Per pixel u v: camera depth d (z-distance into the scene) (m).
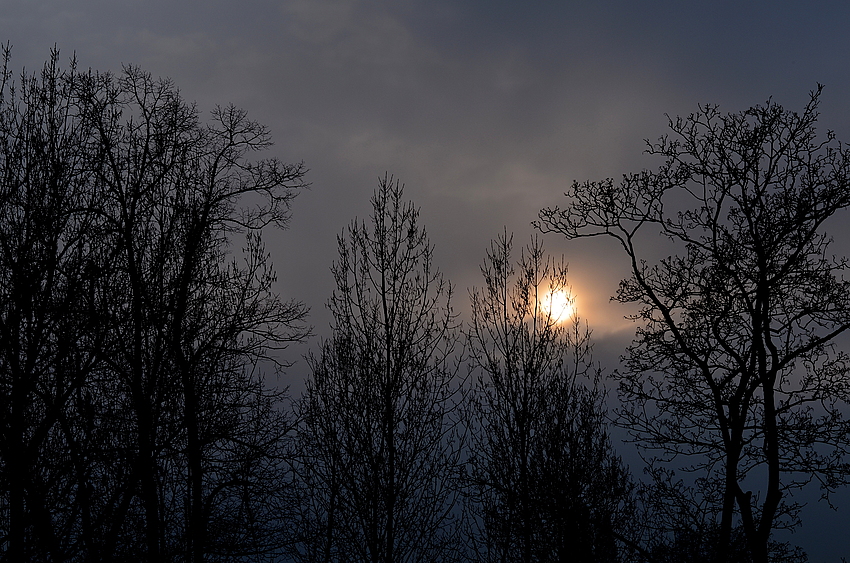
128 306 13.30
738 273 13.69
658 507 14.52
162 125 15.35
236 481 16.67
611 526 14.82
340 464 15.92
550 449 15.87
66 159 12.01
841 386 13.05
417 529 15.51
